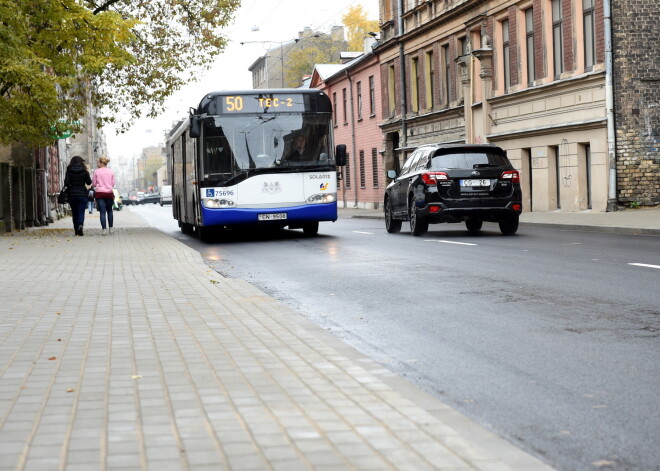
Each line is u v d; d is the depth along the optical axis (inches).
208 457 171.8
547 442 191.9
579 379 251.1
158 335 322.0
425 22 1786.4
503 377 257.1
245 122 908.0
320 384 237.0
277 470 163.3
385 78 2123.5
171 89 1298.0
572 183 1243.8
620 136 1153.4
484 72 1489.9
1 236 1038.4
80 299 428.1
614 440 192.5
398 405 212.1
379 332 340.2
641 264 537.0
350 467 165.0
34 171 1362.0
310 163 917.2
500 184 857.5
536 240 787.4
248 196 906.1
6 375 253.3
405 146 1990.7
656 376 251.6
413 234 893.8
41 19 1060.5
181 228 1257.4
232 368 260.2
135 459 171.3
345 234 981.8
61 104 1137.4
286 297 453.1
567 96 1250.6
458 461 168.2
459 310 386.3
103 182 1102.4
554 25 1298.0
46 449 178.7
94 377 249.9
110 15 1077.1
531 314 367.2
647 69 1155.9
